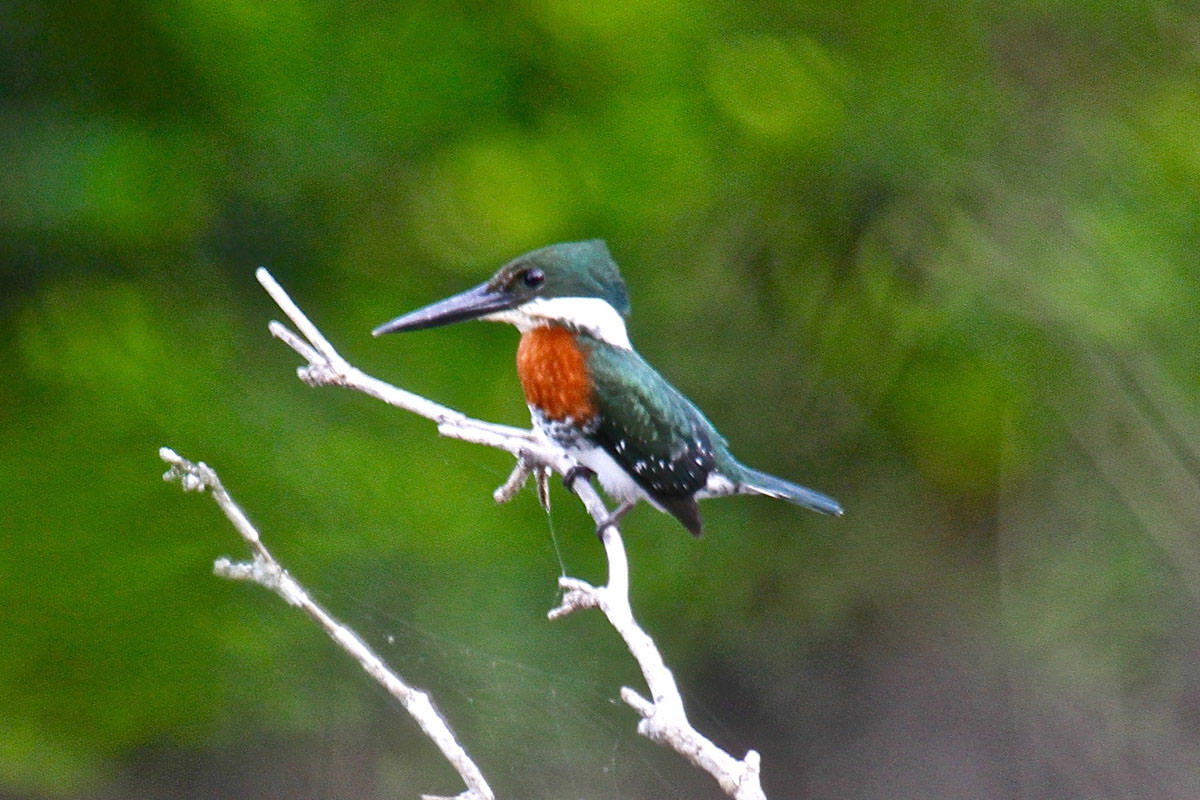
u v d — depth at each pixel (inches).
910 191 480.1
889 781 539.5
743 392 501.7
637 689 504.4
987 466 516.1
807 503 384.2
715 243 481.4
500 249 452.4
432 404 304.3
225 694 398.0
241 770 469.1
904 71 486.0
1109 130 483.8
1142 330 484.7
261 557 230.1
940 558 530.9
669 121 460.4
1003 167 482.6
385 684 231.1
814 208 483.2
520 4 439.8
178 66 410.9
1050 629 528.4
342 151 428.1
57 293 410.6
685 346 497.4
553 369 357.7
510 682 472.7
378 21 432.5
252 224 428.1
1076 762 525.0
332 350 294.2
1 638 367.9
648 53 457.4
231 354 417.1
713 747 221.3
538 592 447.2
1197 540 497.7
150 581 377.4
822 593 527.8
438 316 358.6
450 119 441.1
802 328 491.2
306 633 405.7
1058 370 488.1
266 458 399.2
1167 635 519.2
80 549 372.8
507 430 333.4
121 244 413.4
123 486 381.1
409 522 407.5
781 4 475.8
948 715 548.4
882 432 511.8
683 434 363.3
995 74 487.5
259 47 413.7
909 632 541.3
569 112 454.6
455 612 435.8
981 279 477.4
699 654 538.6
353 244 440.8
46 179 395.2
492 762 492.4
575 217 455.8
